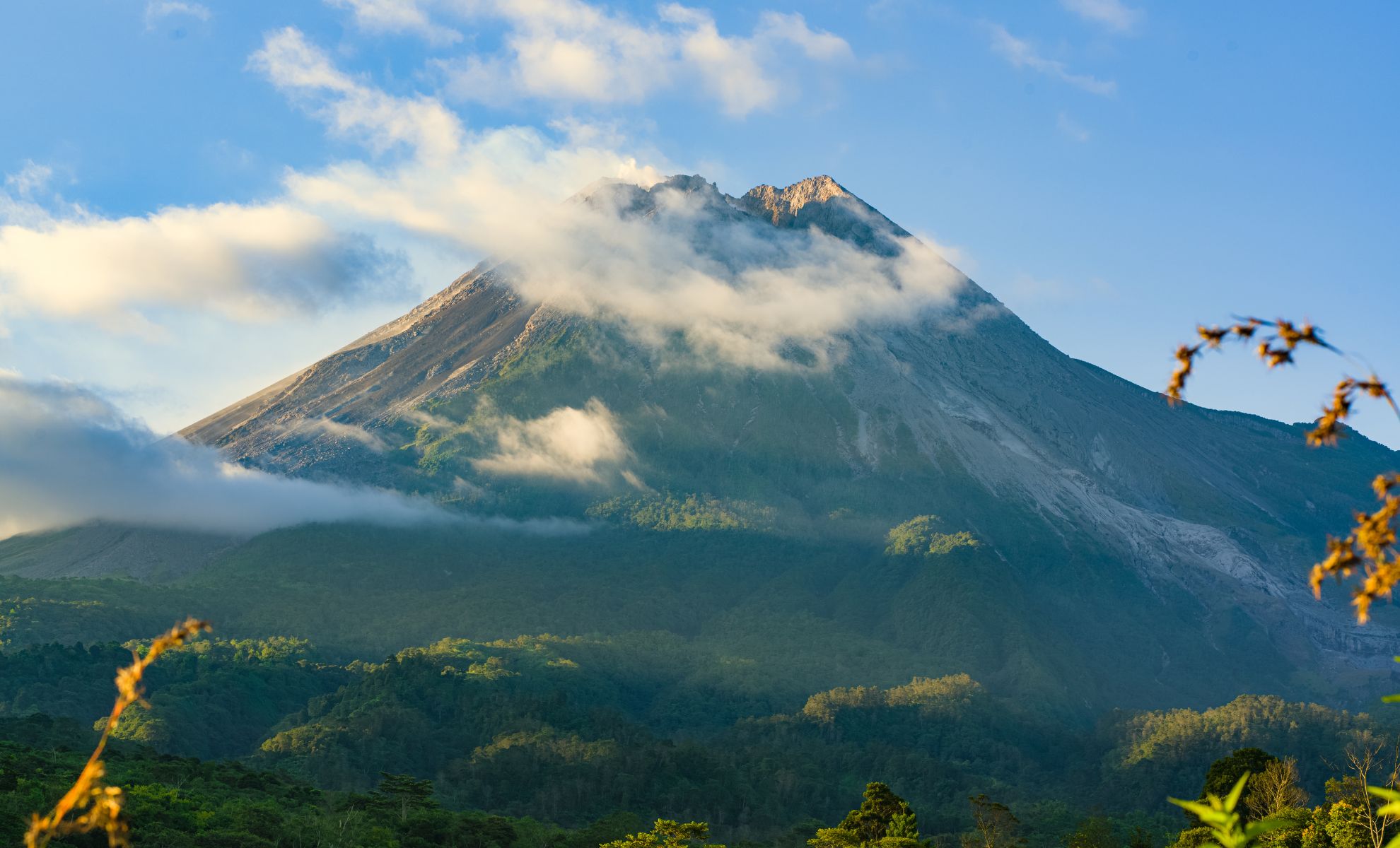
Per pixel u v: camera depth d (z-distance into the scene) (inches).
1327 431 422.9
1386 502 427.2
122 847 499.5
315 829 4894.2
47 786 4685.0
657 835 4837.6
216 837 4404.5
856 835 4862.2
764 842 6752.0
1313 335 427.2
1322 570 428.1
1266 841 3609.7
